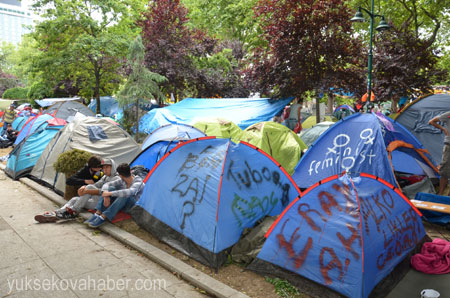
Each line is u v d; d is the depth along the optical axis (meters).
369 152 5.77
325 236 3.55
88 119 8.14
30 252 4.41
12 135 14.56
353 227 3.41
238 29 26.16
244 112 12.45
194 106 14.22
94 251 4.55
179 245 4.63
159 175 5.18
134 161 7.25
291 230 3.81
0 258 4.20
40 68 18.78
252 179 4.75
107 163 5.84
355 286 3.23
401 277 3.76
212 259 4.16
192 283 3.78
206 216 4.38
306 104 27.17
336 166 6.05
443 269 3.83
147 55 16.84
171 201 4.88
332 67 10.77
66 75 20.52
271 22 11.15
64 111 19.48
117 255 4.46
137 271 4.02
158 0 17.52
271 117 11.71
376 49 12.05
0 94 55.25
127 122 16.05
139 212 5.43
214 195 4.38
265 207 4.81
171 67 16.89
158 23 17.34
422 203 5.64
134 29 20.50
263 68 11.67
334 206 3.64
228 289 3.55
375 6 16.97
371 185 3.89
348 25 10.28
